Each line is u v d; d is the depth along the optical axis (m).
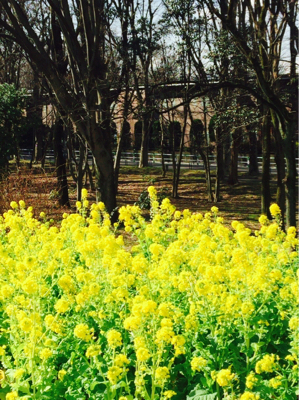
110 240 5.80
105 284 5.36
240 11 16.30
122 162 38.53
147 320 4.57
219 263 5.64
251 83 15.73
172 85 19.81
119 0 18.05
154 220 7.33
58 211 16.91
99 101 15.52
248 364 4.65
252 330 4.68
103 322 4.81
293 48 14.87
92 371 4.43
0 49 25.86
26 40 14.09
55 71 14.51
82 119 14.47
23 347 4.49
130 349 4.81
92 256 6.02
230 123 16.41
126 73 16.72
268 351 5.14
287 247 6.35
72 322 5.03
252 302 5.16
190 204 20.86
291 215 12.16
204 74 18.16
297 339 4.34
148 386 4.59
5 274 5.81
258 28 13.22
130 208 7.64
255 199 21.61
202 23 18.25
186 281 4.93
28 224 8.30
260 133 27.22
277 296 5.26
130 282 5.11
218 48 15.60
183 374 4.65
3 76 29.25
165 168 32.28
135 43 17.33
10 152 19.81
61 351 4.89
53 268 5.40
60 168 18.19
